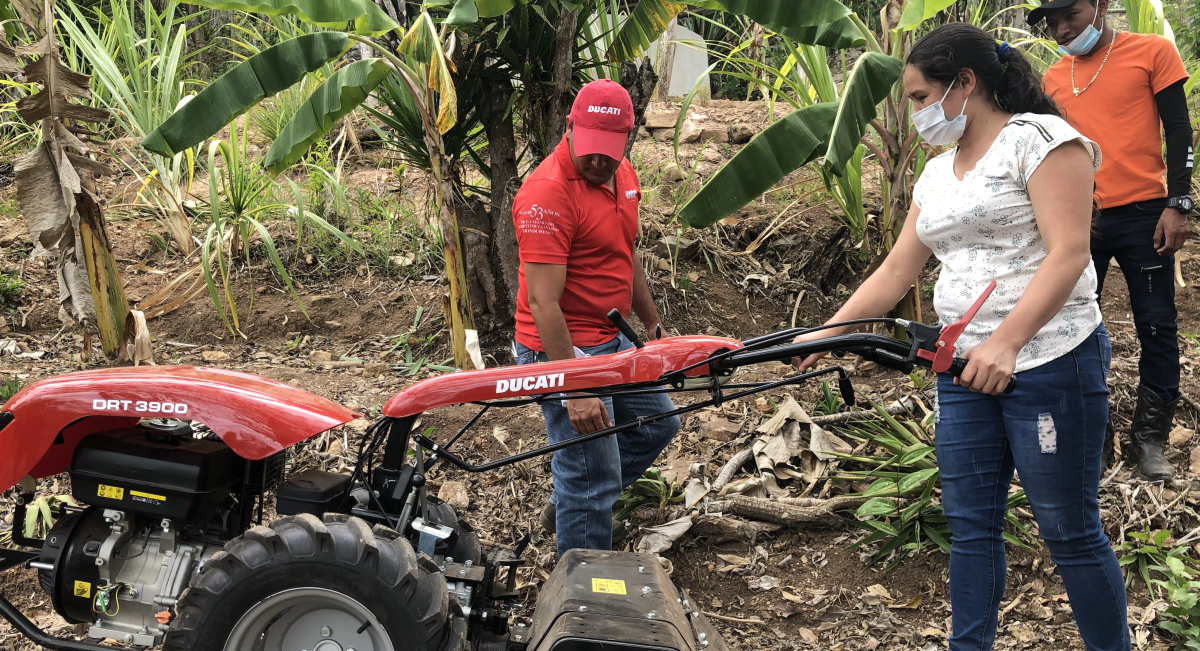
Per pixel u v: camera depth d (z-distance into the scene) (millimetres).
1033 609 3131
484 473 3803
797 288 5309
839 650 3010
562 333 2662
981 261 2293
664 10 4203
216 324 5152
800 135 3766
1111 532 3420
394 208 5965
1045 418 2230
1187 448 3873
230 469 2504
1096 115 3488
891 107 4430
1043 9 3383
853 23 4062
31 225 4363
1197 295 5094
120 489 2406
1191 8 7266
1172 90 3352
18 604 3031
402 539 2232
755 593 3305
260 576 2152
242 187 5062
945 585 3252
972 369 2162
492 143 4664
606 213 2758
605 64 4598
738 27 8703
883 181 4672
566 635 2137
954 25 2275
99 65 5078
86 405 2338
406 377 4602
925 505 3373
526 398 2391
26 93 5703
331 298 5352
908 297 4508
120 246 5707
